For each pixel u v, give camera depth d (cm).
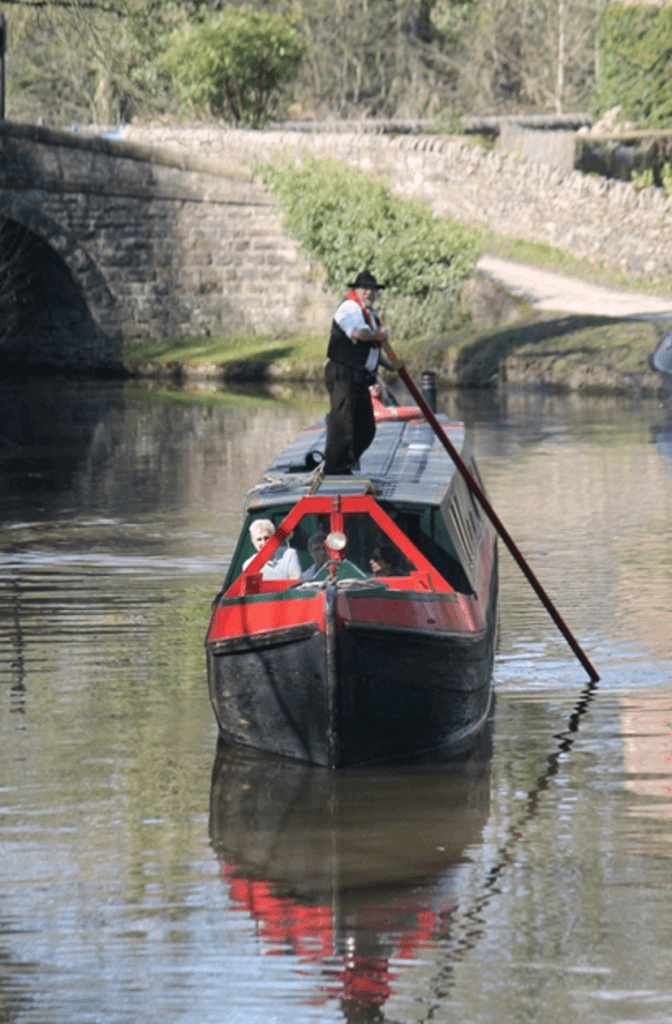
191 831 2172
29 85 15375
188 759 2486
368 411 2798
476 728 2628
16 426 7356
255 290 10888
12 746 2542
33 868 2045
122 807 2267
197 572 3931
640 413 7488
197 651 3142
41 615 3466
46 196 10031
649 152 11700
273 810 2242
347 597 2342
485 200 11494
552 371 8612
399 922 1875
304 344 10381
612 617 3381
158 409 8156
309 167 10325
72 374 10475
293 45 12638
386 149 11638
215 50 12262
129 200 10456
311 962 1775
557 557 4044
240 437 6894
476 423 7188
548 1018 1636
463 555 2783
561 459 5922
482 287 9688
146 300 10638
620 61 12162
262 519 2727
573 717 2689
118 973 1750
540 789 2330
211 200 10731
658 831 2152
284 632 2336
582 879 1995
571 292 10050
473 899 1933
